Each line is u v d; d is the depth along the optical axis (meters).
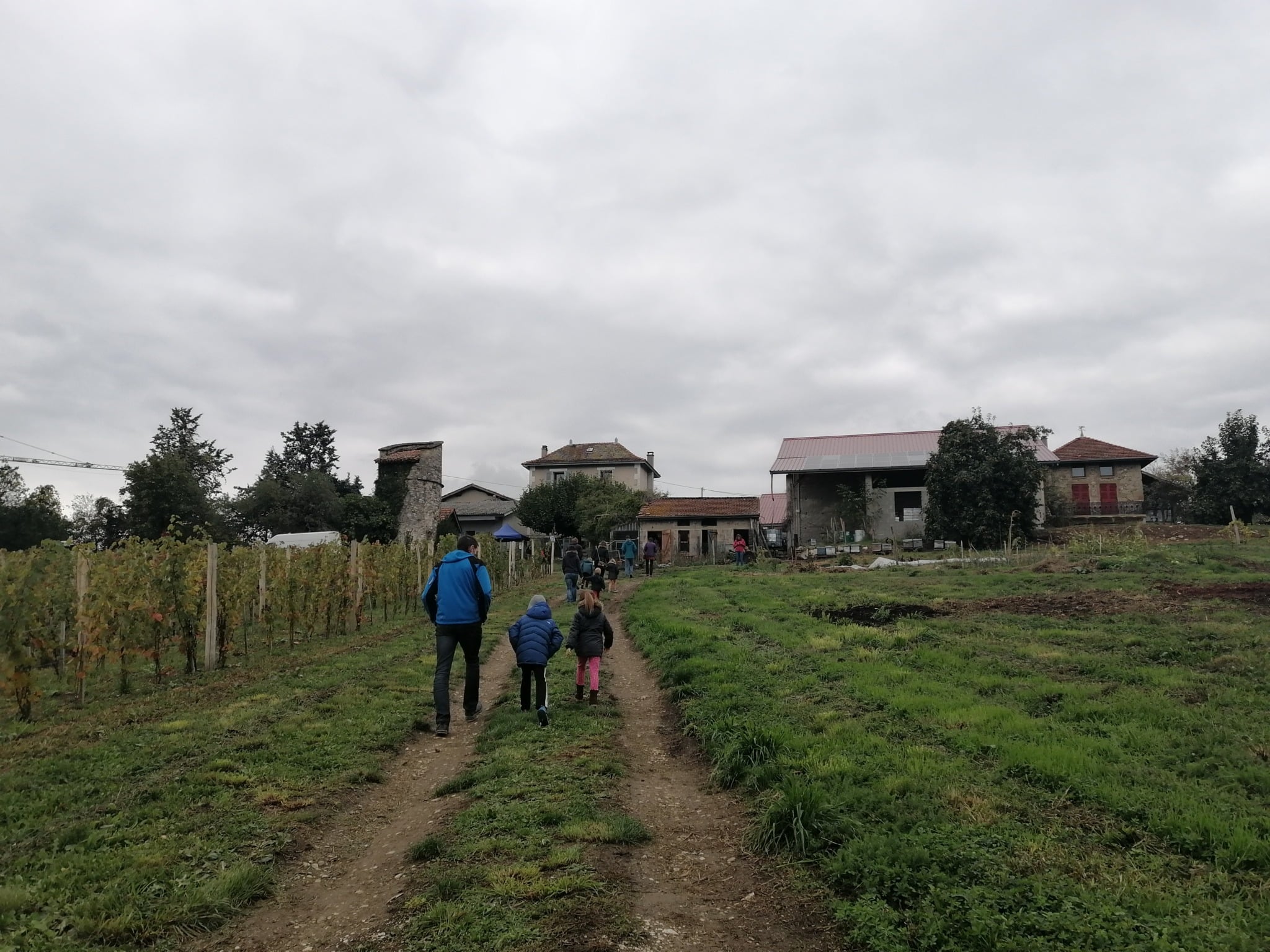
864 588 19.62
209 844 5.43
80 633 10.34
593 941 4.04
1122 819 5.02
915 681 8.94
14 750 7.75
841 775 6.09
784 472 44.50
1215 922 3.76
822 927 4.26
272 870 5.14
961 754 6.45
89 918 4.34
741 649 11.90
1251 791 5.31
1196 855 4.52
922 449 46.31
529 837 5.43
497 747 8.03
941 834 4.89
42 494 47.59
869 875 4.52
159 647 11.95
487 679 12.27
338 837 5.98
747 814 6.03
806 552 38.03
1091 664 9.23
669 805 6.47
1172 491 57.53
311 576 16.03
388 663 12.84
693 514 54.12
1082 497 51.81
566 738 8.22
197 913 4.52
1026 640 11.07
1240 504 47.41
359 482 69.19
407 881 4.98
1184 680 8.29
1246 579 16.58
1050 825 5.01
